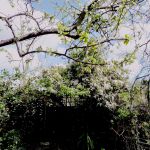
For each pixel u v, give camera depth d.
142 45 5.69
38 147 17.34
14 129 16.53
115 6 5.02
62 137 18.00
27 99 17.70
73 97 17.80
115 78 17.39
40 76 17.92
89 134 17.70
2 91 17.39
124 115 16.44
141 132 16.98
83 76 17.55
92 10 4.98
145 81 6.88
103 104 17.20
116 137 17.23
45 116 17.86
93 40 4.91
